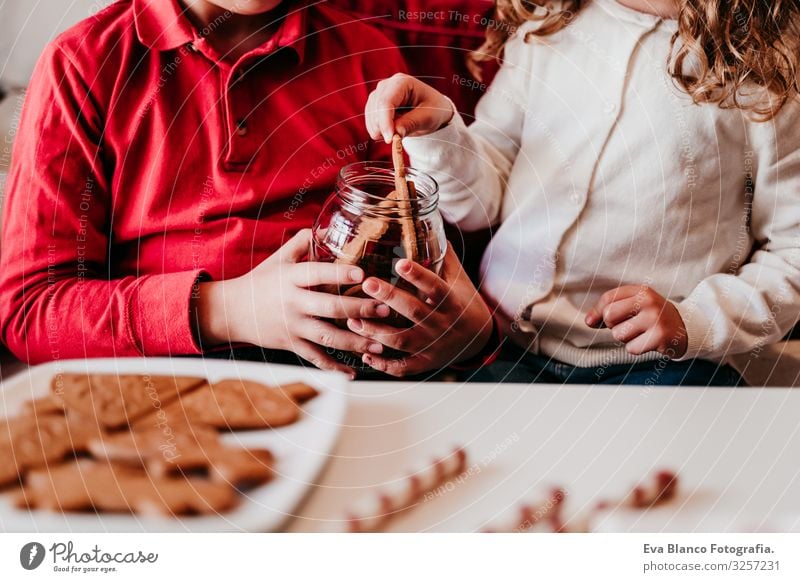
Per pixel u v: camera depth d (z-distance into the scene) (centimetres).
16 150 59
